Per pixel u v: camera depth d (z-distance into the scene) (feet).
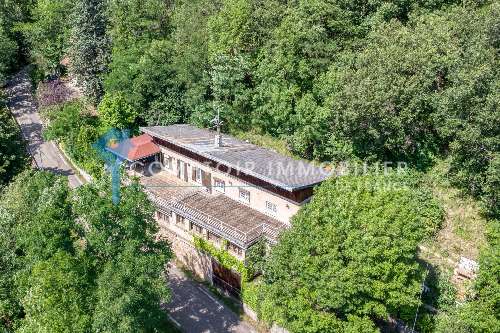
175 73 212.64
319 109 160.56
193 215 154.40
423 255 134.82
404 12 176.35
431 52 144.77
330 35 172.55
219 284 151.84
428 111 149.07
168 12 251.80
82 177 212.02
